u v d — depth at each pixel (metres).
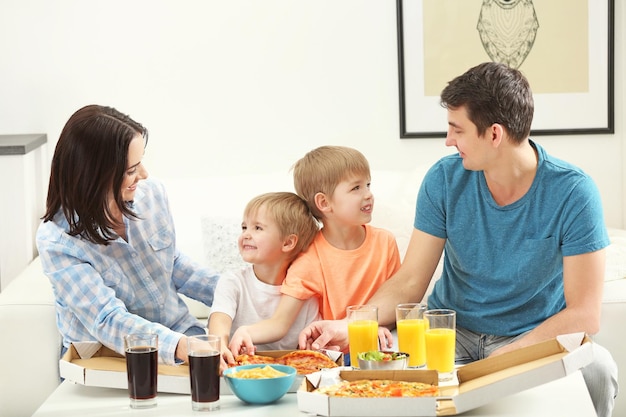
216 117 3.70
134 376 1.95
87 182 2.27
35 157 3.55
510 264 2.44
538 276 2.42
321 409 1.80
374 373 1.95
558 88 3.72
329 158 2.43
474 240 2.48
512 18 3.69
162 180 3.45
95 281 2.29
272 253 2.39
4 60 3.62
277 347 2.41
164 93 3.68
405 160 3.75
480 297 2.50
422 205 2.54
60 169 2.29
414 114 3.72
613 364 2.36
